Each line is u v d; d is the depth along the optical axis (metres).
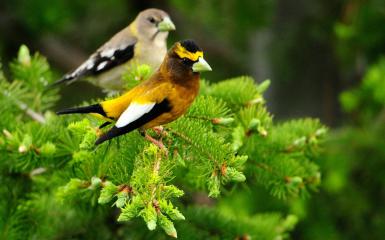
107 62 14.43
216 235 10.97
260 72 20.47
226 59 22.86
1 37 21.83
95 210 11.05
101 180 9.59
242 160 9.16
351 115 17.27
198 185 11.20
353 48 18.52
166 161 8.63
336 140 15.96
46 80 12.45
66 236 11.26
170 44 22.20
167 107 9.29
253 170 10.73
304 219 15.51
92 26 22.48
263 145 10.77
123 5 22.27
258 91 11.19
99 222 11.36
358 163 15.70
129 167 9.23
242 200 15.38
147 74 10.87
